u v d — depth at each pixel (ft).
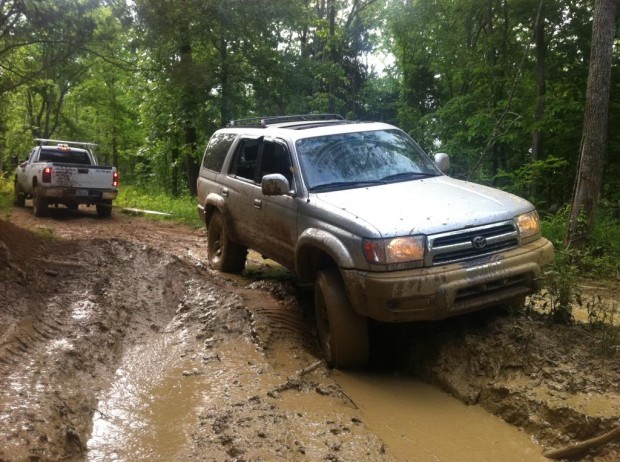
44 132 123.03
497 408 13.57
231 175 25.17
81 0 34.27
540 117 51.96
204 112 64.23
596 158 30.19
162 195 73.82
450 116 61.52
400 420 13.38
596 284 25.73
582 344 14.73
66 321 17.99
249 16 58.23
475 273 14.82
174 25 49.32
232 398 13.83
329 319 16.28
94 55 39.24
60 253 25.35
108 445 11.83
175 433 12.35
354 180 18.95
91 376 15.08
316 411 13.35
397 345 17.62
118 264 24.67
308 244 17.20
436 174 20.11
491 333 15.47
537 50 52.90
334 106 73.41
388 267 14.62
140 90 74.90
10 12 32.50
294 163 19.44
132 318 19.69
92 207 61.31
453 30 66.49
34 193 51.24
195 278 23.75
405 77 83.20
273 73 63.62
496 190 18.28
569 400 12.54
